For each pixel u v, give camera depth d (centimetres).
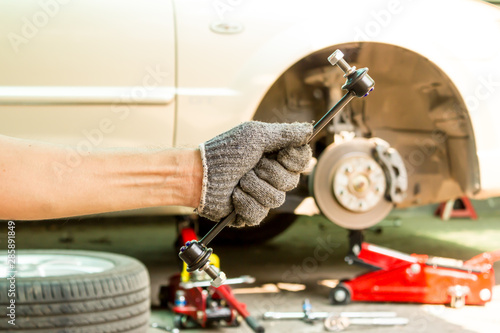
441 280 243
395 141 270
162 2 218
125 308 176
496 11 253
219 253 345
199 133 218
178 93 216
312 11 226
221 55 219
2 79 203
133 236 409
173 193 86
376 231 421
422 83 254
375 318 225
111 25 211
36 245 369
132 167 85
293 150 84
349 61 245
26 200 82
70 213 85
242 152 82
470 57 242
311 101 262
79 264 213
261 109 257
